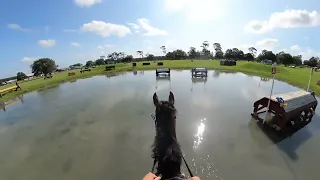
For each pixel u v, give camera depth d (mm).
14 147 10086
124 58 74688
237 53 76625
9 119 14734
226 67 39312
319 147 8641
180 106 14883
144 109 14547
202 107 14461
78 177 7293
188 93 18766
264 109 13438
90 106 16234
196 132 10328
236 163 7633
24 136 11367
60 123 12898
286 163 7621
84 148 9375
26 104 18812
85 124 12359
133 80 28062
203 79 26469
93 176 7289
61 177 7395
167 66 44188
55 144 10023
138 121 12258
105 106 15938
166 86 22438
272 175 6965
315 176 6871
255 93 18172
